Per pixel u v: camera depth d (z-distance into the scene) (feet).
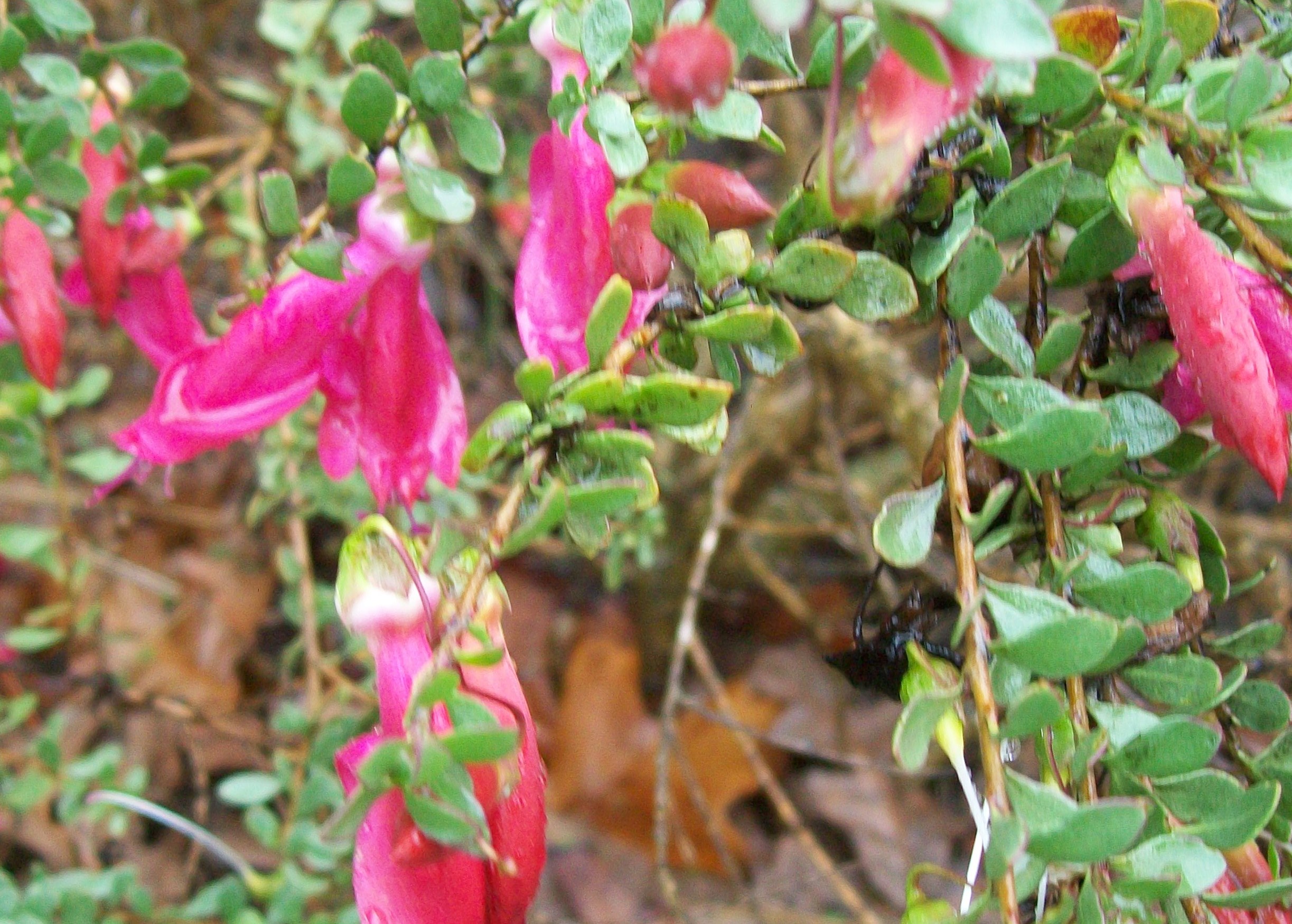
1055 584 0.51
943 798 1.31
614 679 1.40
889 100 0.43
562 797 1.37
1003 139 0.51
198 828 0.87
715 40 0.44
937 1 0.39
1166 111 0.51
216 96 1.12
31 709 0.94
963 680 0.48
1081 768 0.49
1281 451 0.49
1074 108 0.51
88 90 0.70
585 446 0.49
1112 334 0.54
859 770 1.33
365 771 0.44
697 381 0.48
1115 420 0.53
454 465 0.57
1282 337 0.51
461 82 0.55
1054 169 0.50
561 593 1.45
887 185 0.43
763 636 1.39
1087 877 0.48
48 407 0.87
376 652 0.50
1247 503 1.22
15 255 0.65
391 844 0.48
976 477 0.52
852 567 1.32
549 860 1.32
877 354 0.97
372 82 0.53
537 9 0.57
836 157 0.43
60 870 1.10
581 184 0.53
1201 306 0.49
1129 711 0.50
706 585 1.35
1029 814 0.46
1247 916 0.52
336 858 0.81
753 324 0.49
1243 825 0.49
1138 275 0.54
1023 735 0.47
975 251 0.50
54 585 1.20
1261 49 0.56
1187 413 0.56
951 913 0.48
